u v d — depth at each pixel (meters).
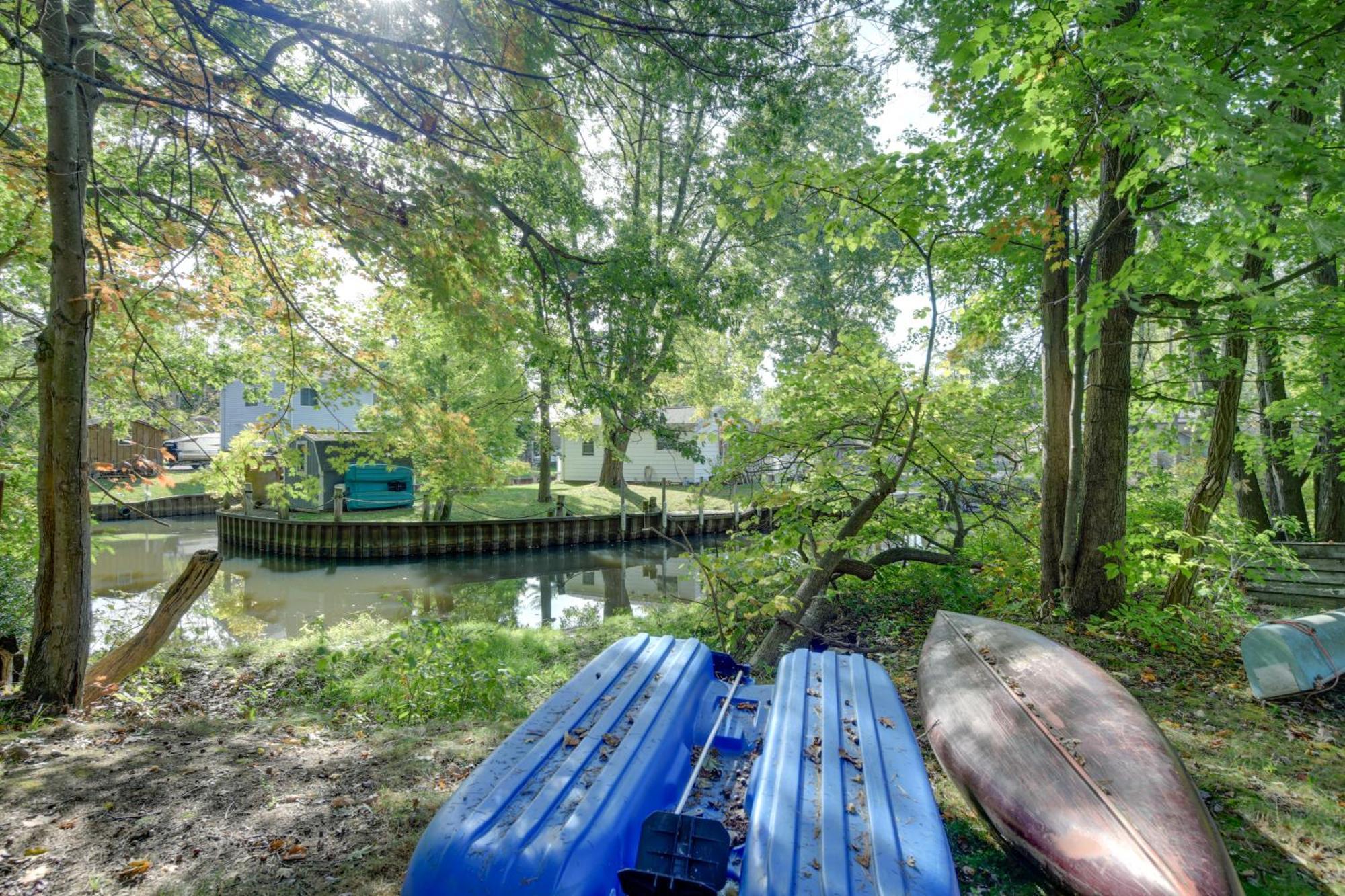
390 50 5.61
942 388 8.35
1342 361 7.96
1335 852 3.26
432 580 17.78
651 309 8.05
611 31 5.66
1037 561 8.79
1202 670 5.93
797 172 6.56
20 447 8.82
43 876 3.00
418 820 3.56
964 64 5.04
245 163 5.55
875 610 9.25
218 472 8.42
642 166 18.81
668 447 9.66
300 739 5.01
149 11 5.44
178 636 10.85
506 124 6.58
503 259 6.96
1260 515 11.41
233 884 2.95
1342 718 4.88
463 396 19.25
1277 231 4.28
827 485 8.57
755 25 6.53
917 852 2.00
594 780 2.27
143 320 7.46
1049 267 7.70
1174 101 3.71
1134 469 11.49
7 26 5.20
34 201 7.14
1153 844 2.44
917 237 8.59
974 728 3.55
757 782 2.43
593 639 9.51
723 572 7.57
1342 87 4.09
